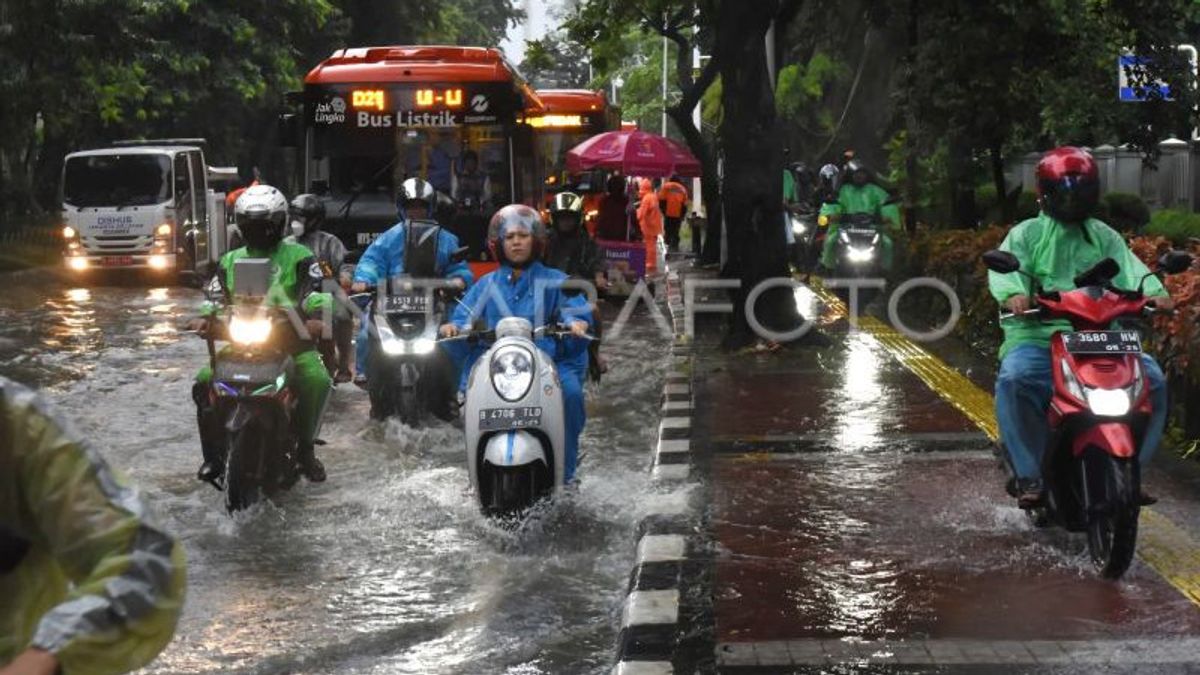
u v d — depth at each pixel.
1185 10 21.67
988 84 21.48
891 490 9.80
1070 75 21.62
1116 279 8.34
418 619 7.40
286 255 10.07
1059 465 7.90
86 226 30.69
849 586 7.51
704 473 10.37
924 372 15.34
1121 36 21.45
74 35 32.72
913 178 25.52
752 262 17.47
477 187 21.61
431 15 57.19
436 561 8.52
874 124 35.41
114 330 21.30
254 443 9.38
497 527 9.07
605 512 9.62
